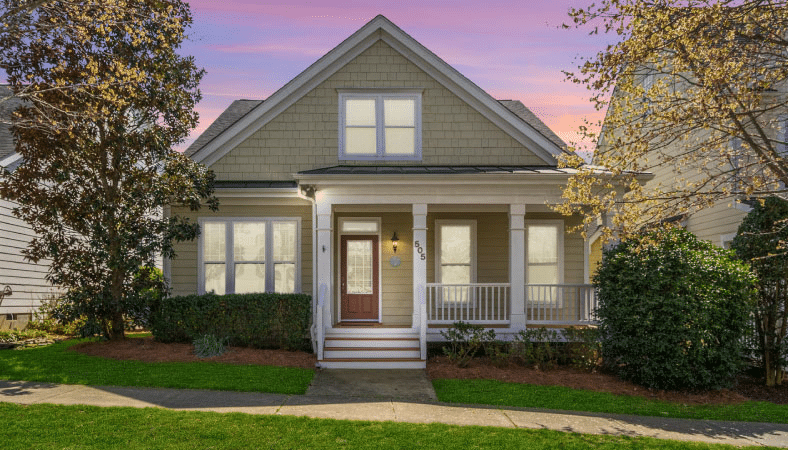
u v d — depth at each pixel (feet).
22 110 44.37
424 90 54.39
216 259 53.62
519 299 47.39
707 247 41.42
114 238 46.24
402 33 54.03
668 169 63.67
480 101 54.03
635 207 35.68
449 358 46.37
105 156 46.83
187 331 47.55
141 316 48.93
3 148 57.16
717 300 38.45
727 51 31.89
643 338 39.09
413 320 48.01
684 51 32.04
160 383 35.58
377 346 46.62
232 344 47.85
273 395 34.45
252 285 53.57
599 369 44.27
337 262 54.95
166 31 46.73
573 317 51.29
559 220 55.98
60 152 45.42
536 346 46.68
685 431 30.45
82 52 44.47
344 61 54.44
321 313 44.16
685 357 38.29
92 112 41.83
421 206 47.80
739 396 38.73
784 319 41.29
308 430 27.63
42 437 25.48
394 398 35.09
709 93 31.55
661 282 38.70
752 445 28.40
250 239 53.88
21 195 44.88
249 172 54.08
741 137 33.27
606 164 35.96
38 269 62.69
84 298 45.91
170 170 48.08
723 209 55.11
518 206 47.80
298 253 53.52
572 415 32.71
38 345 52.01
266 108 53.98
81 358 42.70
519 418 31.50
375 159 54.13
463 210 53.83
